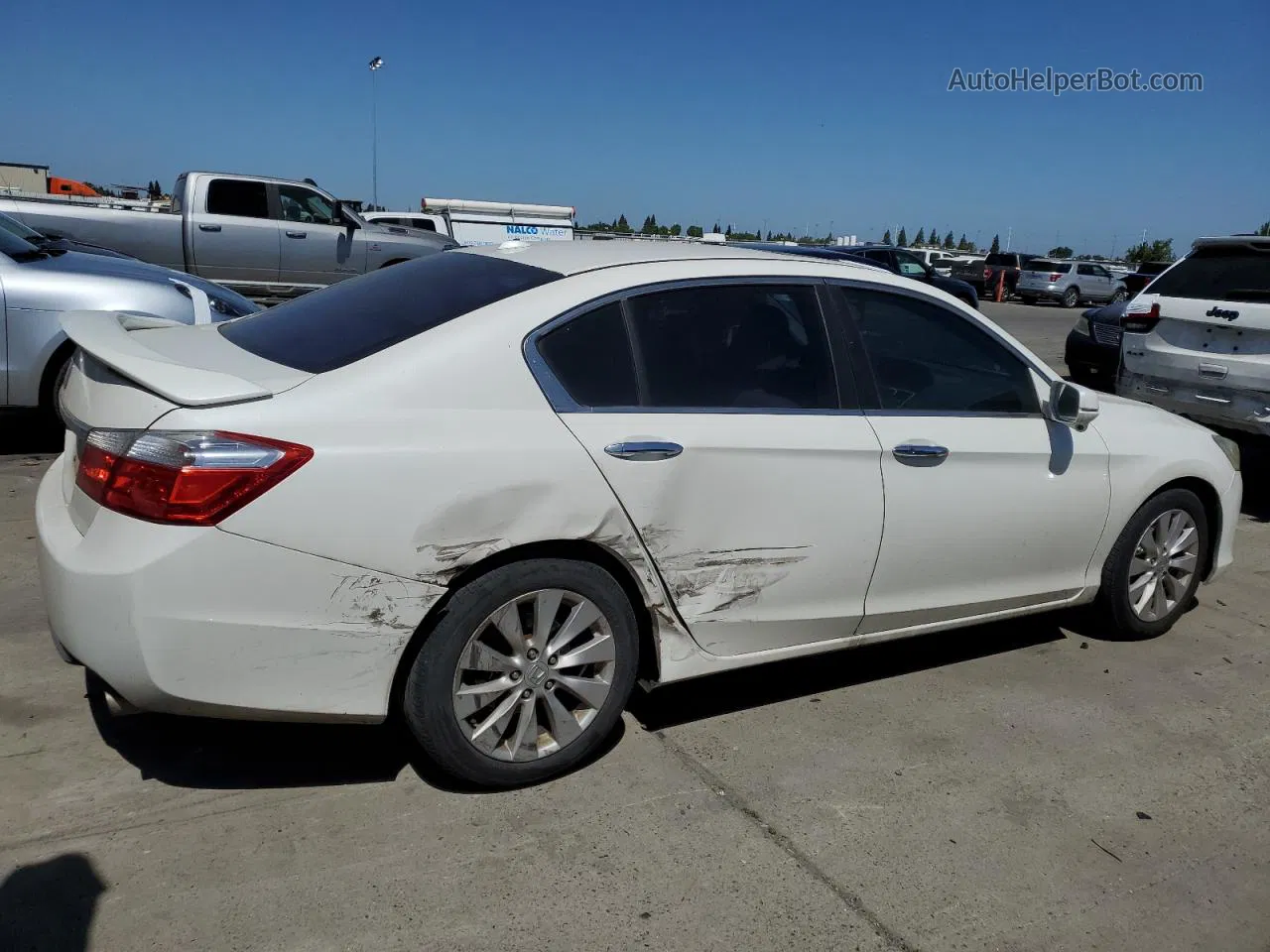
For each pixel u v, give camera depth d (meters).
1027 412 4.05
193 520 2.57
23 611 4.19
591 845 2.90
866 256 18.02
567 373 3.08
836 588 3.59
